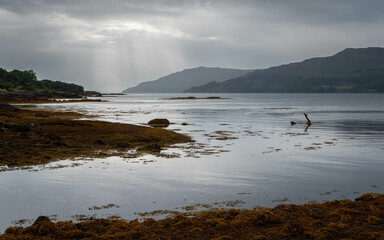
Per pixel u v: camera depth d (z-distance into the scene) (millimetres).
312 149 22219
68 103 110438
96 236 8180
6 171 14992
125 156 19000
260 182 13570
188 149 21906
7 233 8352
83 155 19031
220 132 32312
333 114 62625
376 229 8273
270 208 10242
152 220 9016
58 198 11375
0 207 10477
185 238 7996
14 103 99000
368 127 37969
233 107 93000
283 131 33750
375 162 17750
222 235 8133
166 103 123812
